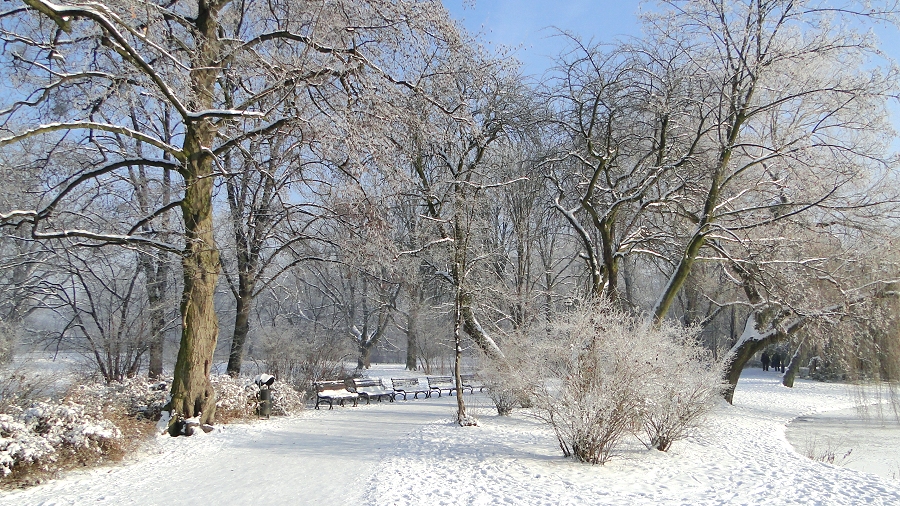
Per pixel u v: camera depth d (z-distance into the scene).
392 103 12.31
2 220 10.35
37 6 8.32
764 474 8.85
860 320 18.86
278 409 15.89
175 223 17.91
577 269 28.97
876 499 7.30
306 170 13.13
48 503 6.85
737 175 17.84
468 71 14.21
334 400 20.73
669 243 18.81
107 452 9.12
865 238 18.44
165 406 12.10
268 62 11.66
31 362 13.56
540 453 10.06
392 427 13.84
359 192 12.03
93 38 10.87
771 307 19.81
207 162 12.73
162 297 19.41
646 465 9.31
